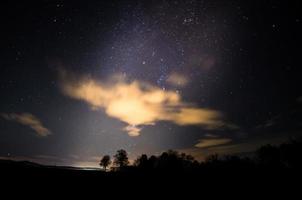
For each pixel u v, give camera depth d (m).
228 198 33.41
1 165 53.44
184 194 36.00
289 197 32.84
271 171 50.91
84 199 30.91
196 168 57.69
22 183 37.31
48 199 29.56
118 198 32.59
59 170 53.66
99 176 48.91
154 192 36.91
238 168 54.91
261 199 32.41
